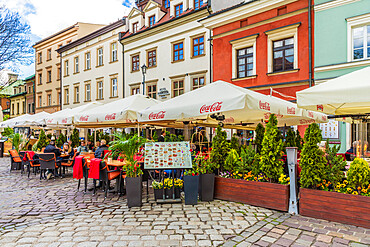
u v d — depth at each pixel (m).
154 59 21.78
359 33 11.84
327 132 12.32
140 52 22.64
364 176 4.71
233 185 6.20
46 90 34.59
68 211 5.70
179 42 19.75
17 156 12.05
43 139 13.74
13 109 44.72
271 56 14.45
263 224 4.77
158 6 21.91
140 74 22.66
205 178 6.29
